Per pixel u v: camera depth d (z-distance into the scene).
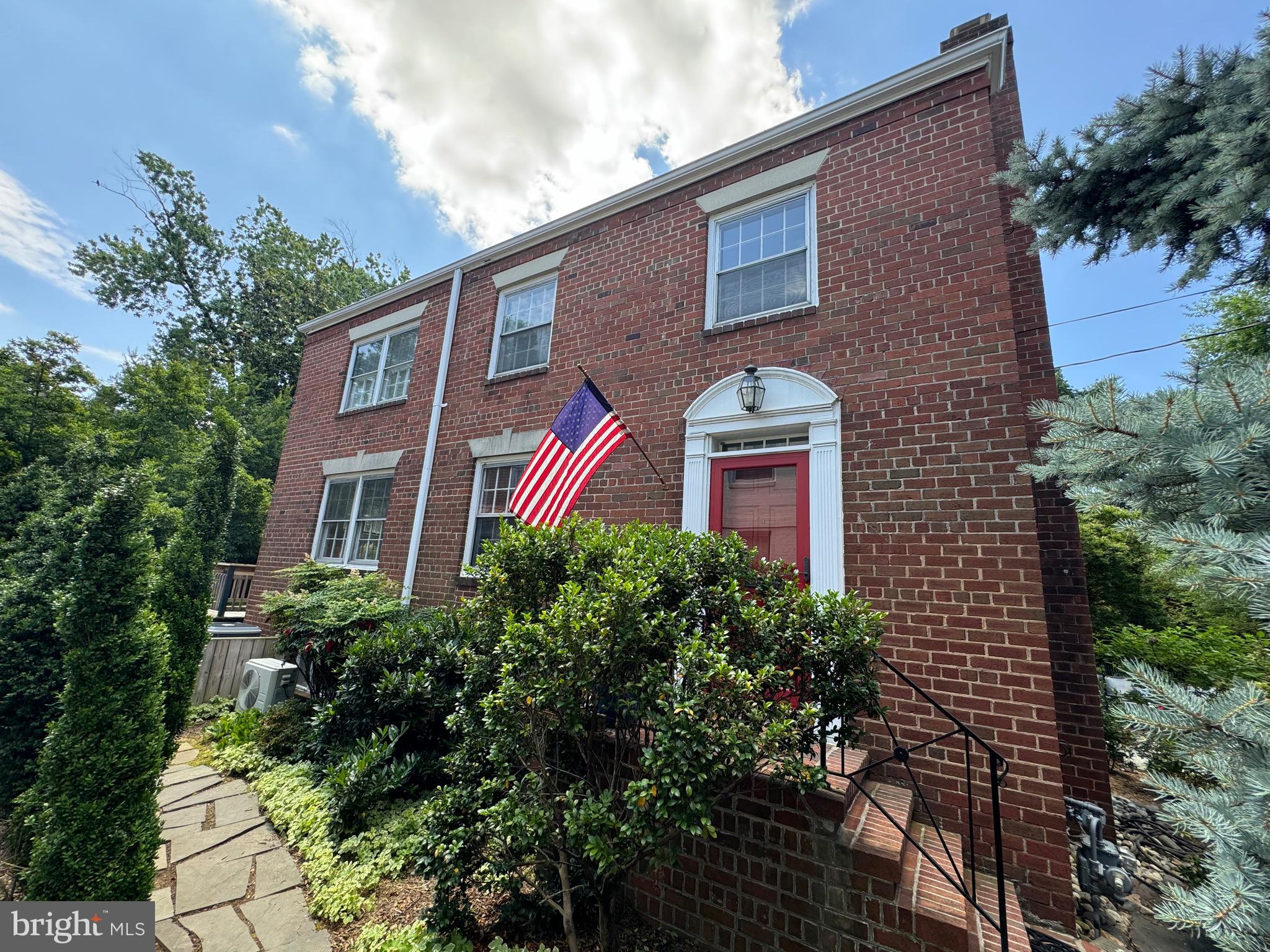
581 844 2.41
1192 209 3.09
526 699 2.59
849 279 4.93
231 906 3.12
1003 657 3.62
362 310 10.18
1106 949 3.27
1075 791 4.27
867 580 4.20
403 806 4.18
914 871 2.88
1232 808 1.67
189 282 25.03
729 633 2.89
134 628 2.83
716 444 5.42
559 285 7.27
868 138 5.16
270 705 6.06
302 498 9.81
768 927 2.78
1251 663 5.44
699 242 6.03
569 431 5.16
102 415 15.56
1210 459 1.84
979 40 4.62
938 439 4.20
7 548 5.07
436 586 7.20
